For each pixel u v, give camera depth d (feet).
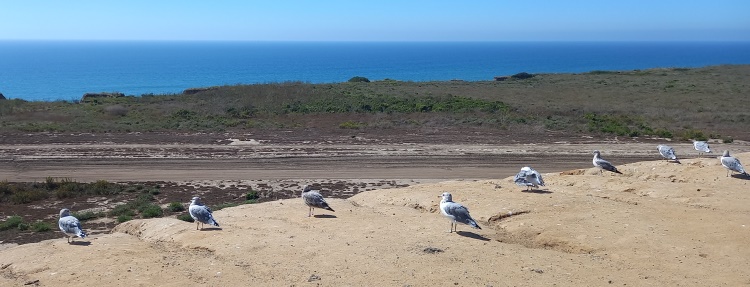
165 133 155.22
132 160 126.21
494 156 132.46
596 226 51.44
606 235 49.19
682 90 254.27
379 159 129.70
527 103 219.20
